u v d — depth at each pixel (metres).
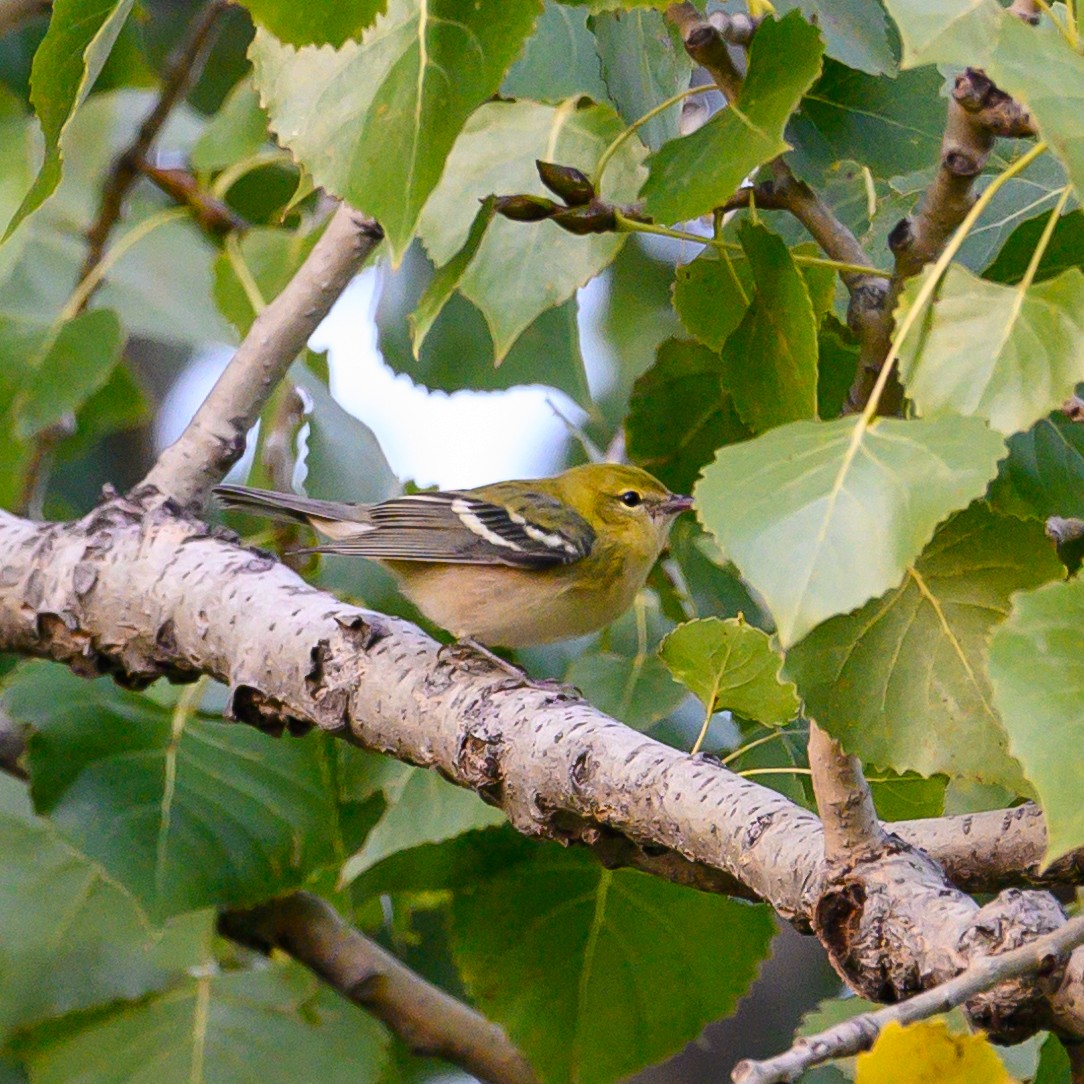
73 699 10.05
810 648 5.78
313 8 6.09
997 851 6.86
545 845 10.14
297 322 9.70
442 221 9.48
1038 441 7.26
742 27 6.49
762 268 6.63
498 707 7.39
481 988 10.12
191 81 12.77
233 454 9.73
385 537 10.58
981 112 5.48
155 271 13.67
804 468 4.70
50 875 11.06
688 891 10.12
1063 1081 7.00
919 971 5.46
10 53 15.02
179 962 10.95
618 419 14.86
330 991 11.14
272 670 8.26
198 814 9.71
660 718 9.35
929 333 4.97
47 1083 10.43
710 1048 10.10
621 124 9.41
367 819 10.37
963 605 5.72
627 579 10.77
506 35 6.21
